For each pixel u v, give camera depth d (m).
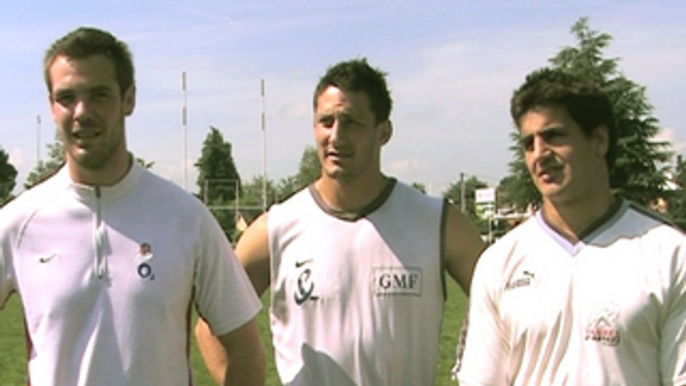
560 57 33.28
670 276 2.55
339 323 3.37
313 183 3.65
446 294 3.57
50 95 2.89
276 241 3.53
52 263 2.85
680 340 2.51
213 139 80.12
